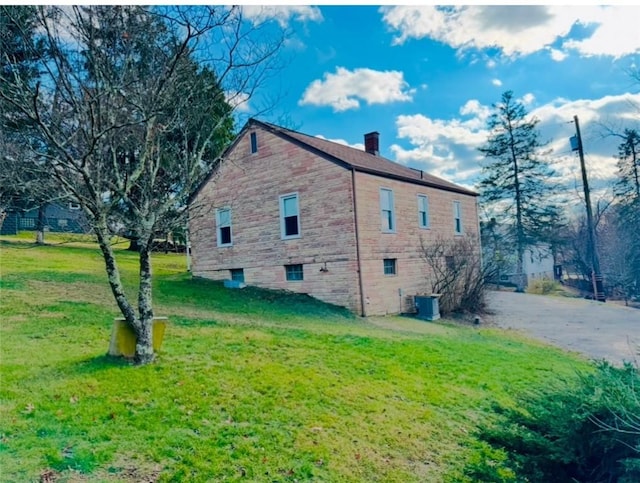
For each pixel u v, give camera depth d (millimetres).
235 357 7105
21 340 7230
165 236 10195
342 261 14562
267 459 4270
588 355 10945
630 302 24438
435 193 19125
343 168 14578
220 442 4426
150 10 6871
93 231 6785
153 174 6980
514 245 36688
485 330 13883
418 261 17172
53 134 6336
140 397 5191
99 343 7414
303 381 6316
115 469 3750
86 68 6668
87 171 5922
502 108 37781
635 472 3125
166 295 13562
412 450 4969
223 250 18094
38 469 3572
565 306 20453
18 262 15984
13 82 6426
